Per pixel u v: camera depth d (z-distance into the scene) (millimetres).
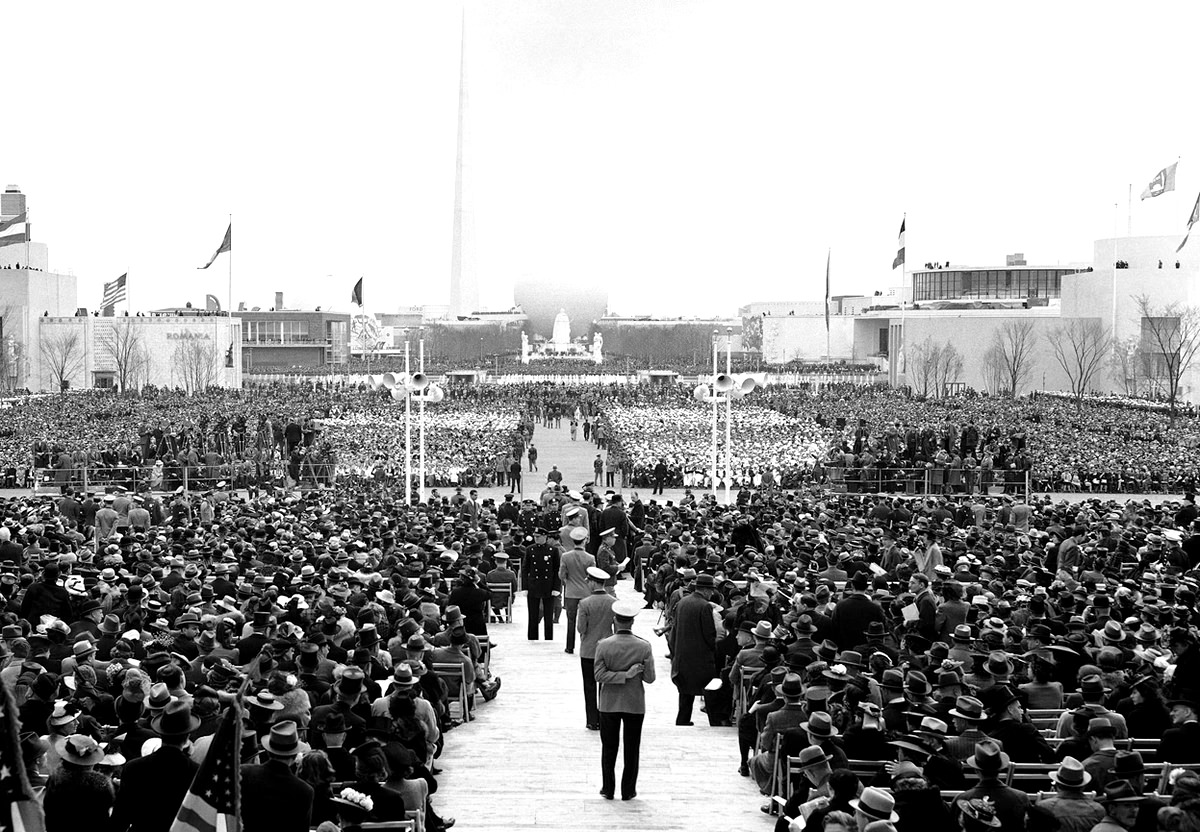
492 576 39156
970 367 173125
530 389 172125
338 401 138500
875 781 16156
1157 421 112625
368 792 15625
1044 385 171750
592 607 24984
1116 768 15039
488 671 29328
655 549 41281
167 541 36344
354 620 24719
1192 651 19531
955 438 87375
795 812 16953
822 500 59062
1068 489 81375
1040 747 17734
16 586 29453
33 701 16000
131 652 21750
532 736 25016
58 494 70500
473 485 85750
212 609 25141
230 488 74938
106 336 178000
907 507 57188
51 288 184500
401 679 18328
